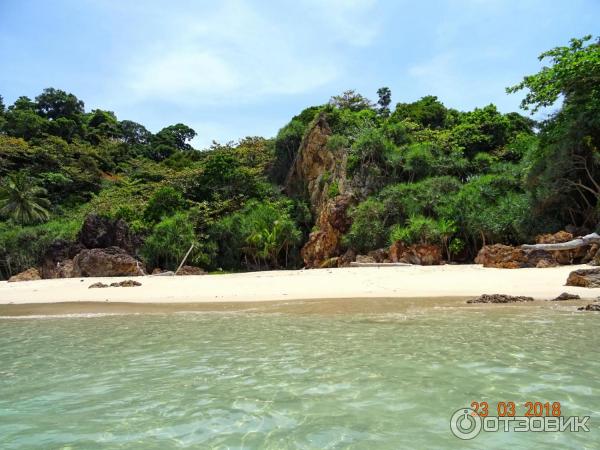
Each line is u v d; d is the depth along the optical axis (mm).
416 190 39688
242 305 13914
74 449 3752
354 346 7324
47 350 7867
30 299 18250
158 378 5820
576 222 30625
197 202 53781
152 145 96812
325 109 55469
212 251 46375
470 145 50156
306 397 4906
